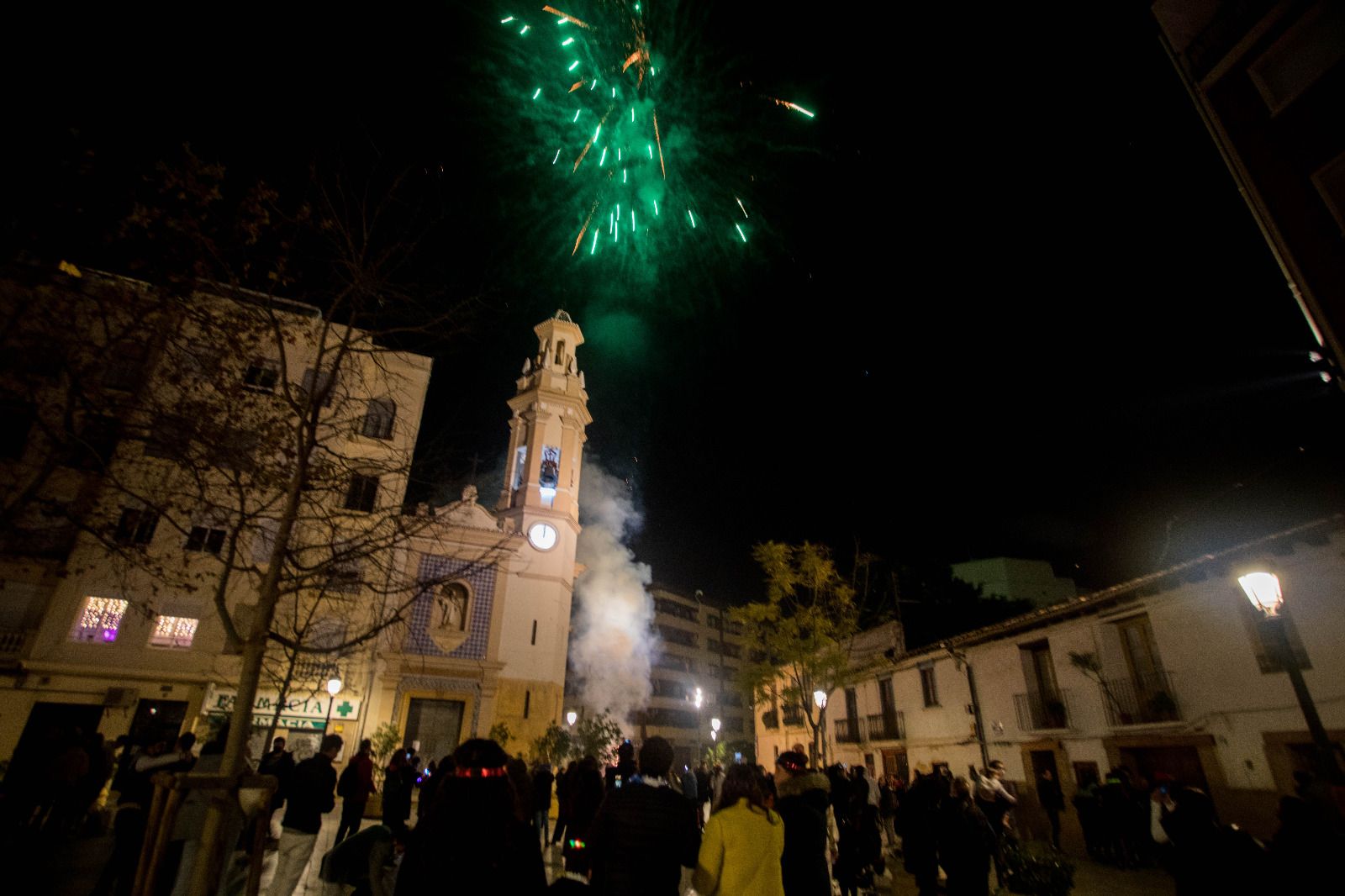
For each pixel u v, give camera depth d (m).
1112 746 15.90
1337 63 10.20
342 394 7.62
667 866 4.01
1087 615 17.06
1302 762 12.19
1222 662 13.70
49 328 6.50
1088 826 14.02
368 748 10.93
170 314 6.89
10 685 19.16
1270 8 10.81
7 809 10.91
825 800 5.88
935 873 8.70
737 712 69.62
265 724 21.16
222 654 20.91
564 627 28.91
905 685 24.80
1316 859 3.88
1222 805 13.29
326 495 7.91
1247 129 11.22
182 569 20.50
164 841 4.05
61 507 6.87
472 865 3.21
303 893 8.54
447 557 26.08
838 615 19.05
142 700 20.19
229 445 6.87
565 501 29.92
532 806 5.87
